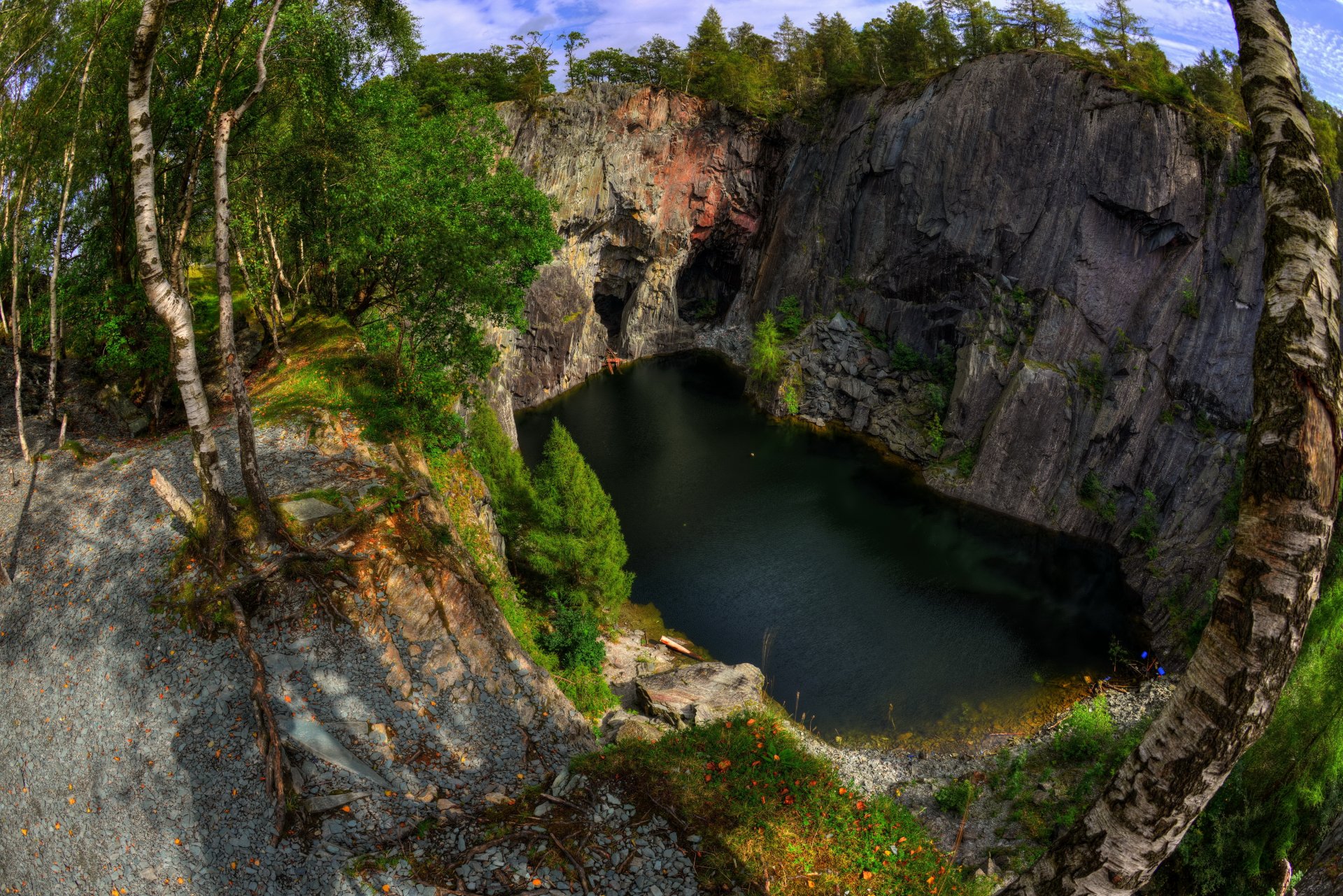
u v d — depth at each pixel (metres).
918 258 71.75
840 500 61.41
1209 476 52.44
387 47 33.78
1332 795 20.89
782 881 17.72
